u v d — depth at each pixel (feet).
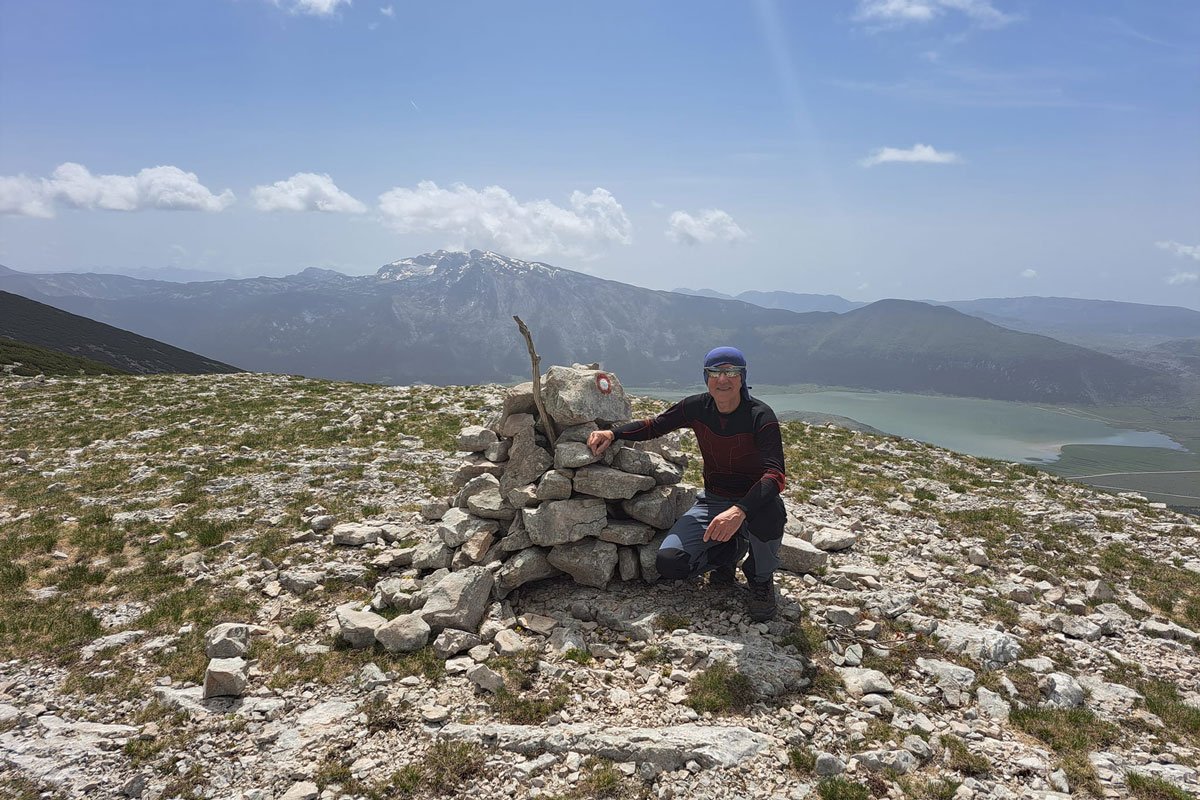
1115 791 7.59
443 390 37.55
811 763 7.82
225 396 35.76
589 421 11.17
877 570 12.68
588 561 10.73
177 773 7.85
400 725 8.41
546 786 7.55
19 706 8.99
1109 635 10.91
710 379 9.59
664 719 8.43
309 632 10.57
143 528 14.80
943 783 7.64
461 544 11.54
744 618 10.31
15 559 13.37
